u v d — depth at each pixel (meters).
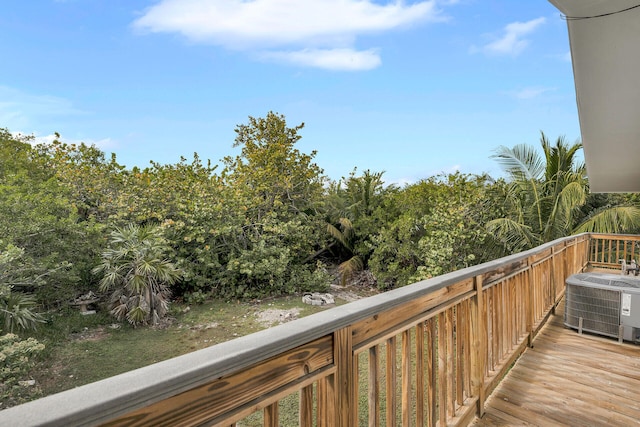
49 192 8.36
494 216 8.04
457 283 1.98
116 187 10.30
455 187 8.51
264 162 11.61
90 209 10.00
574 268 5.50
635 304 3.29
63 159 10.22
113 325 7.50
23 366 4.80
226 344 0.87
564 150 8.24
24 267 6.55
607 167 3.81
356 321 1.21
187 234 9.69
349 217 12.28
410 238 9.38
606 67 2.19
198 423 0.77
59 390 5.10
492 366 2.51
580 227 7.71
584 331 3.61
